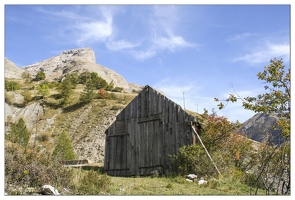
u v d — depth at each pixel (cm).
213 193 1254
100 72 17112
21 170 1088
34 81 11188
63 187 1105
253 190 1380
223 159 1984
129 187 1274
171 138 2019
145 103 2200
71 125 6806
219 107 1577
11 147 1202
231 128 2273
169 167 1964
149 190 1259
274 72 1518
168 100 2102
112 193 1120
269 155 1092
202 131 2184
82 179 1170
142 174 2066
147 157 2083
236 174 1697
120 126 2270
